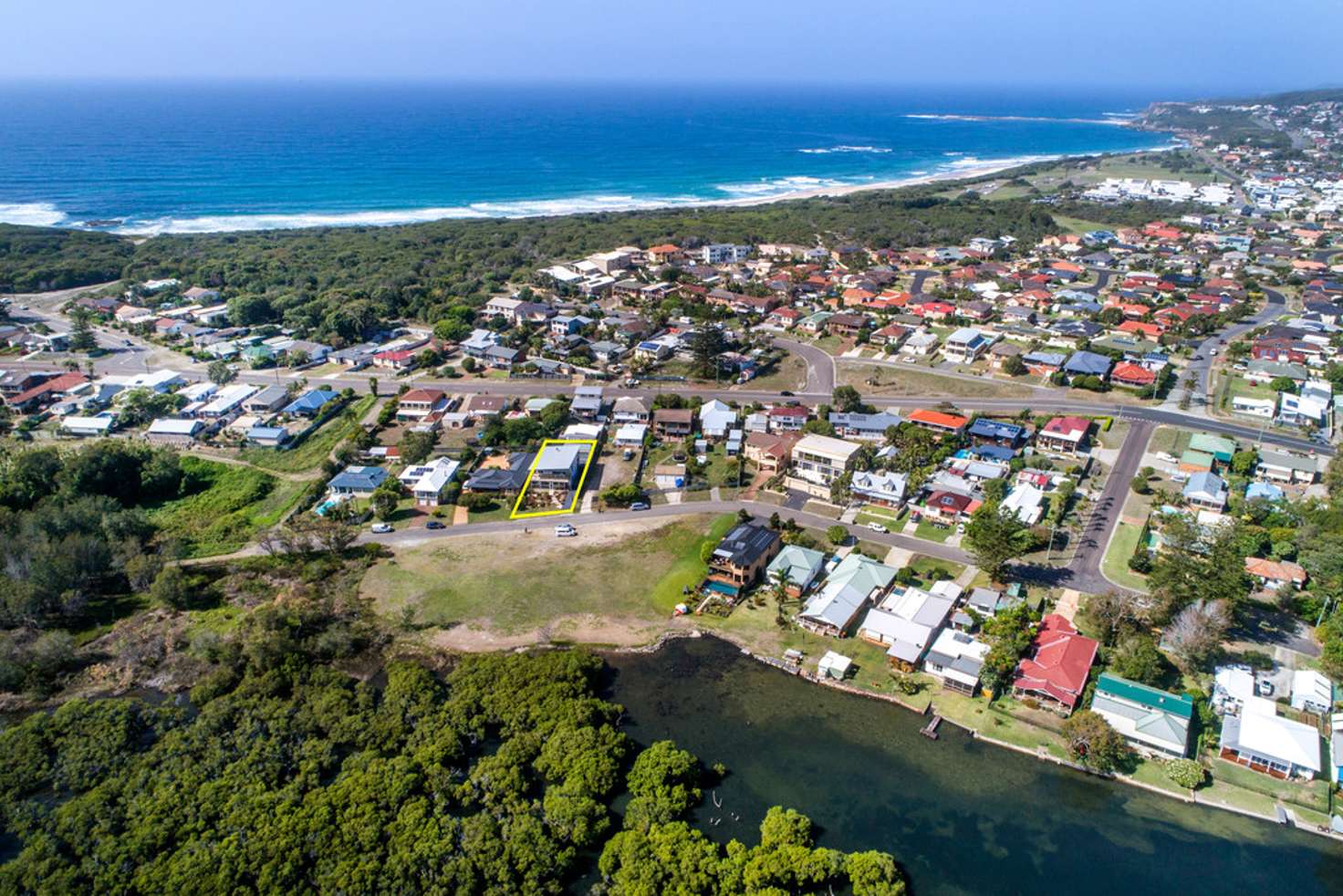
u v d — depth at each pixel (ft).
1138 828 234.79
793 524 378.32
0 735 253.24
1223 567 304.71
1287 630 311.06
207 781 237.04
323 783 243.40
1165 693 269.85
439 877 206.39
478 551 371.56
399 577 353.51
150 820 221.25
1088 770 252.83
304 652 298.35
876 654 304.91
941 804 242.37
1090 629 306.76
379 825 220.43
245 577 354.54
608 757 245.45
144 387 542.16
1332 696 271.08
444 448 471.21
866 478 406.00
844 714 278.26
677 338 628.69
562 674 282.15
